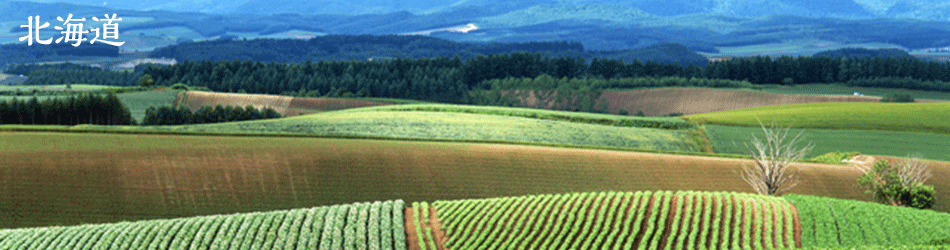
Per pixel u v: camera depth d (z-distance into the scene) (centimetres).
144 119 15125
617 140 12775
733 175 9150
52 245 5666
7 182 7806
